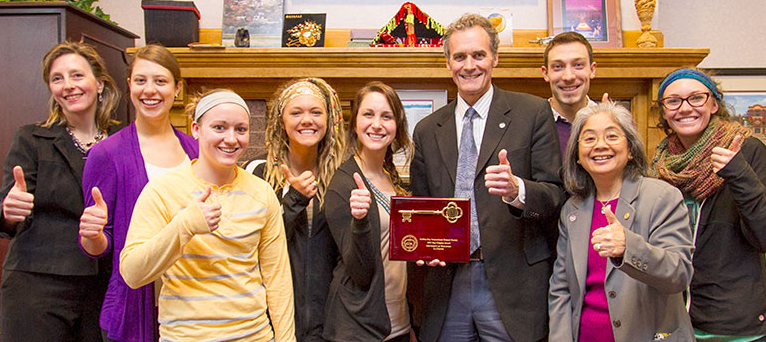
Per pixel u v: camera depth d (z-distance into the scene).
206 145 1.54
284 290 1.66
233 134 1.54
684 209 1.60
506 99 1.93
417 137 2.06
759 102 3.25
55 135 1.96
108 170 1.75
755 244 1.69
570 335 1.69
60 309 1.90
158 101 1.85
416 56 2.68
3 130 2.54
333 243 1.85
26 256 1.88
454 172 1.90
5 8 2.50
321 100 1.92
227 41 3.00
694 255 1.82
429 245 1.74
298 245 1.81
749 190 1.62
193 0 3.13
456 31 1.91
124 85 3.01
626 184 1.68
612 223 1.46
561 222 1.80
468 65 1.87
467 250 1.74
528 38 3.07
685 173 1.83
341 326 1.70
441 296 1.84
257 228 1.59
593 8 3.04
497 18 2.99
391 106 1.88
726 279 1.75
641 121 2.86
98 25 2.79
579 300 1.68
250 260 1.58
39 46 2.51
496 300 1.75
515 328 1.73
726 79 3.27
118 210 1.75
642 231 1.60
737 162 1.64
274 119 1.98
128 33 3.06
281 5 3.04
